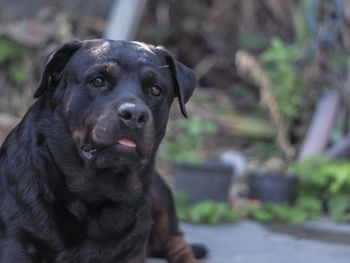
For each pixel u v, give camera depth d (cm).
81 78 423
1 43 1031
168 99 450
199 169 745
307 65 918
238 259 576
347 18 901
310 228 713
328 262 572
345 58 906
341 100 905
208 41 1162
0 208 432
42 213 420
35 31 1039
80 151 418
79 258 423
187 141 845
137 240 442
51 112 435
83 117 418
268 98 923
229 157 847
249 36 1123
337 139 903
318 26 902
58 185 423
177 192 742
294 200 798
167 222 542
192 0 1191
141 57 435
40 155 430
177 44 1179
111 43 439
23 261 417
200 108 1020
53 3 1080
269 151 951
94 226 424
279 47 921
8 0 1065
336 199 770
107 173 424
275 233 683
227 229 692
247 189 834
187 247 550
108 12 1104
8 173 439
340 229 712
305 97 927
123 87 419
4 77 1034
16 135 451
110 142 402
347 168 780
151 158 444
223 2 1178
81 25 1091
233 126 993
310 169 790
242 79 1115
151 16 1202
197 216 701
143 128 405
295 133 946
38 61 1041
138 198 439
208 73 1144
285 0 1131
